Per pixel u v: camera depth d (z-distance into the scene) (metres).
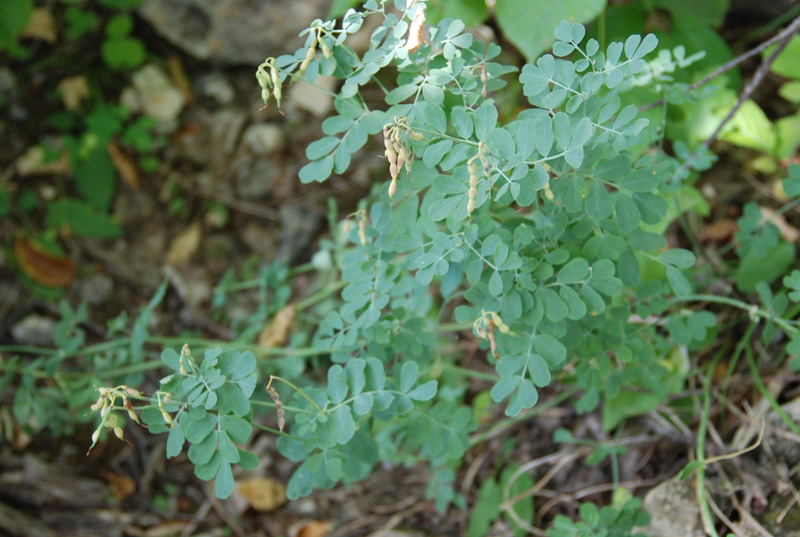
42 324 0.89
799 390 0.67
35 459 0.79
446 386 0.73
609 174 0.55
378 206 0.62
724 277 0.74
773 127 0.76
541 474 0.73
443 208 0.55
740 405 0.69
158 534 0.77
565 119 0.54
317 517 0.78
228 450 0.55
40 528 0.76
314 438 0.58
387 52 0.57
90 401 0.76
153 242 0.97
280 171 0.98
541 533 0.71
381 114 0.57
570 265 0.57
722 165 0.79
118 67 1.01
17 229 0.94
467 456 0.76
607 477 0.71
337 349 0.62
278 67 0.57
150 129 1.01
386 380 0.59
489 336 0.55
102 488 0.79
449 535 0.74
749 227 0.68
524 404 0.56
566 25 0.56
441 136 0.55
